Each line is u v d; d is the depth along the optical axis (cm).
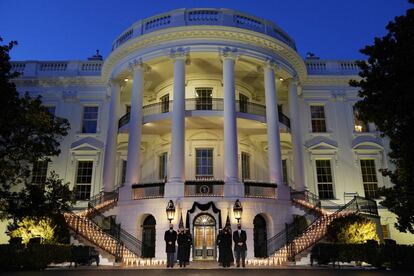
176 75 2027
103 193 2197
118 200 1950
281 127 2248
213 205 1777
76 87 2664
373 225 1608
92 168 2511
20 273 1128
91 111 2647
